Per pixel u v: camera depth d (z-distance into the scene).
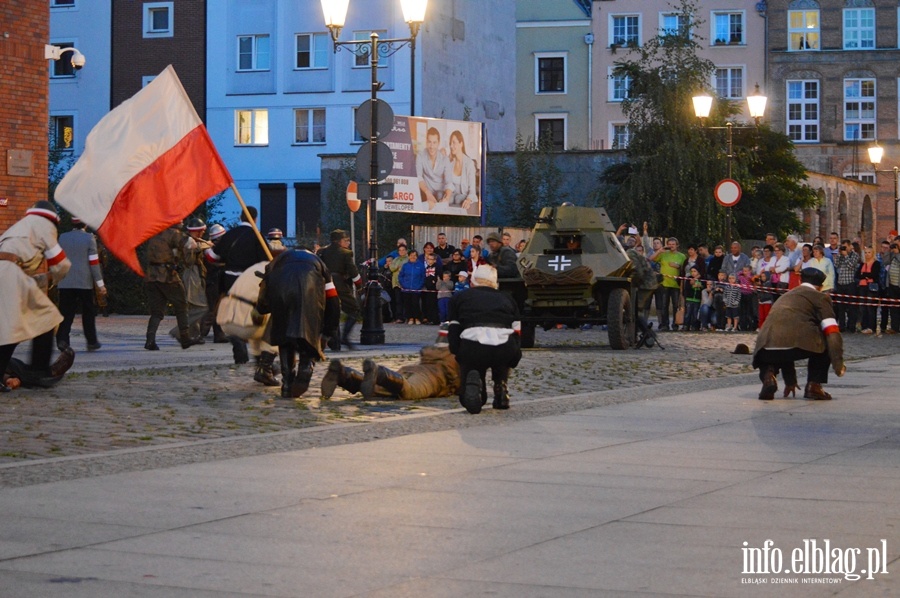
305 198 54.28
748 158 43.91
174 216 13.56
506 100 62.81
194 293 20.80
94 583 5.42
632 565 5.79
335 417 11.57
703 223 41.25
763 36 65.75
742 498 7.50
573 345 23.59
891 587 5.41
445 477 8.21
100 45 55.59
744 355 20.53
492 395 13.64
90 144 13.39
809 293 13.34
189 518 6.81
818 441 10.12
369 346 21.23
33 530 6.48
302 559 5.89
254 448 9.48
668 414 11.99
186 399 12.73
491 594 5.29
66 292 19.16
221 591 5.31
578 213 22.92
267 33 54.34
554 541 6.30
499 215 44.50
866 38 65.62
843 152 65.62
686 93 42.28
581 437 10.29
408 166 37.94
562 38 65.75
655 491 7.73
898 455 9.34
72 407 11.88
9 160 22.19
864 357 20.77
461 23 57.00
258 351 13.79
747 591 5.34
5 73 22.12
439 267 29.38
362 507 7.16
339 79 53.66
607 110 65.38
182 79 55.16
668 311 28.56
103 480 7.96
